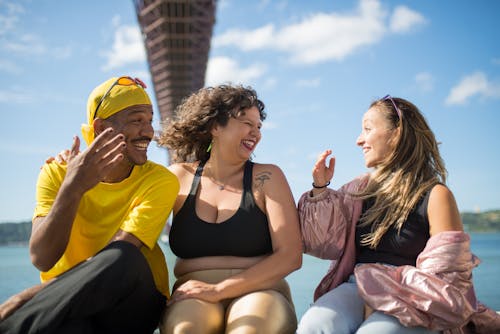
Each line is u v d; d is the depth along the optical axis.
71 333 1.52
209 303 1.71
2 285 7.11
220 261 1.90
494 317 1.82
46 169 1.86
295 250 1.87
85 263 1.57
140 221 1.76
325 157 1.93
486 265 10.95
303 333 1.63
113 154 1.58
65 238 1.61
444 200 1.75
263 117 2.15
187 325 1.60
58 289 1.52
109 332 1.70
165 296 1.86
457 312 1.52
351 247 1.97
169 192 1.85
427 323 1.55
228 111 2.04
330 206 1.93
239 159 2.06
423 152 1.90
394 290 1.59
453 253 1.59
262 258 1.92
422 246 1.80
